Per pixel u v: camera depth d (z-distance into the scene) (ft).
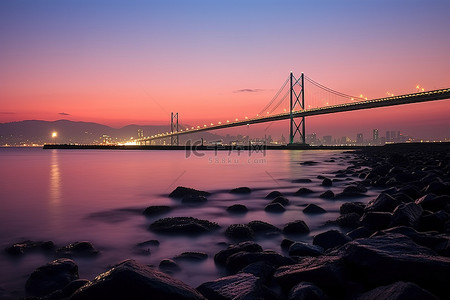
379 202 22.27
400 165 67.97
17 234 21.29
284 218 24.93
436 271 9.41
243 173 69.56
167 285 9.17
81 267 15.29
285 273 11.60
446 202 20.84
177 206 30.68
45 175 66.80
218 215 26.45
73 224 23.97
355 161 101.24
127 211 28.89
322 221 23.62
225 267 14.74
